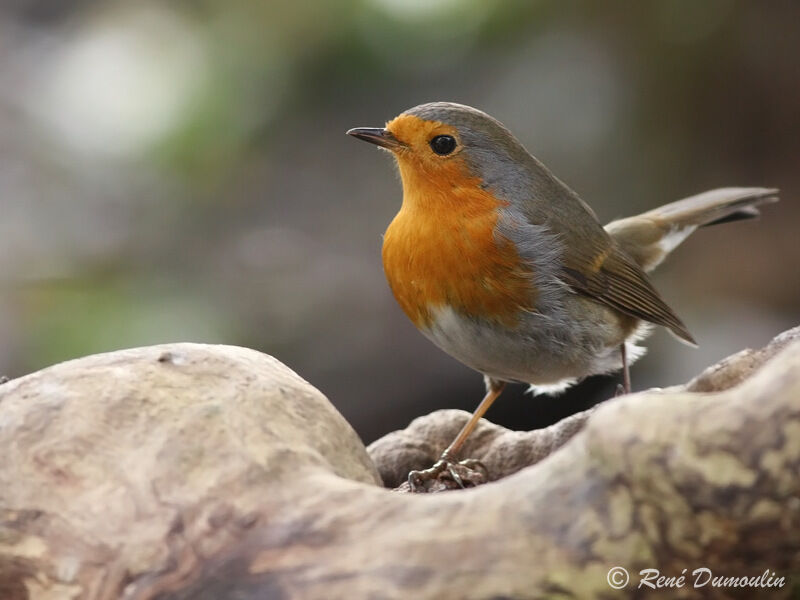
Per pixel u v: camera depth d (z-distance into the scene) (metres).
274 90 13.77
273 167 14.02
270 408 4.40
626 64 13.77
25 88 14.98
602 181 13.57
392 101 13.91
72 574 4.09
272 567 3.84
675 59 13.78
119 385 4.41
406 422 12.68
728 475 3.31
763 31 13.74
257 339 12.77
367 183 14.04
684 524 3.42
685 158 13.73
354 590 3.68
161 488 4.12
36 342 11.93
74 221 13.61
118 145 13.92
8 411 4.39
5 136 14.13
